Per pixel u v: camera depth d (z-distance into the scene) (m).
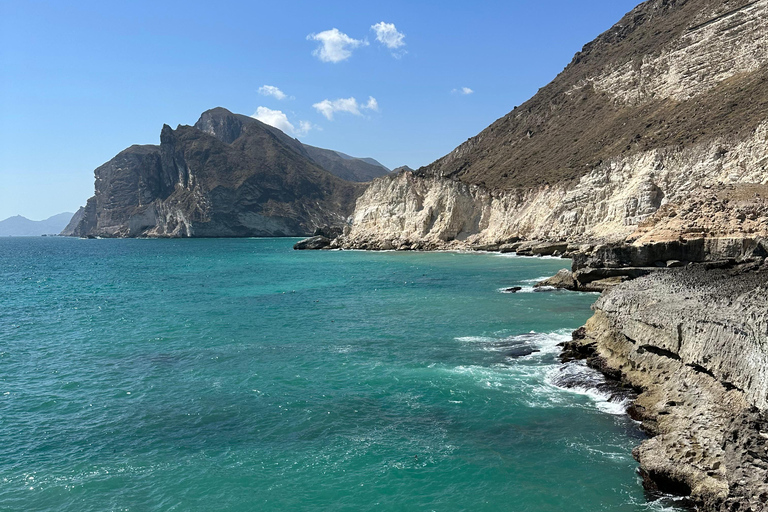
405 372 22.30
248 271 71.62
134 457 15.37
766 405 12.14
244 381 21.69
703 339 15.53
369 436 16.42
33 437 16.73
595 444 15.41
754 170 54.97
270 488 13.66
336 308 38.62
